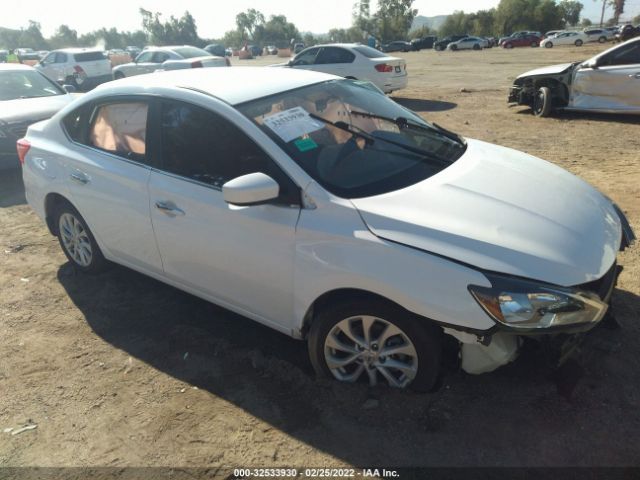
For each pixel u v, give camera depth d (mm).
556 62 24953
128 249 3600
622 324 3176
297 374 2941
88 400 2881
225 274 3010
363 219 2461
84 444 2586
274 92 3133
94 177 3580
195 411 2744
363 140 3051
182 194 3047
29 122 7090
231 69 3754
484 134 8914
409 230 2371
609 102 9391
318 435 2529
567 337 2381
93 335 3484
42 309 3838
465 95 13875
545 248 2334
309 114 3047
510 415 2535
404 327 2451
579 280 2277
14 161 7004
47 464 2482
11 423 2744
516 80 10680
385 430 2510
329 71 13227
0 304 3930
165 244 3262
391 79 12688
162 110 3203
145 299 3893
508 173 2977
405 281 2312
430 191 2639
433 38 54156
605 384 2707
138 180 3285
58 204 4125
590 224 2607
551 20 78188
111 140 3553
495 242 2311
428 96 14023
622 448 2350
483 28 83688
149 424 2680
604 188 5723
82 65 18688
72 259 4297
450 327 2277
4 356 3303
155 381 2998
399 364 2615
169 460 2461
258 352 3188
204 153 2998
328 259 2498
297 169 2656
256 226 2740
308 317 2764
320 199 2568
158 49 17594
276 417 2664
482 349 2396
